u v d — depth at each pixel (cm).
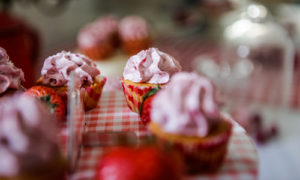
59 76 42
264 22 104
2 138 29
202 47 115
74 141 34
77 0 148
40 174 29
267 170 64
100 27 96
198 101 32
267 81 95
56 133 31
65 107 41
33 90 40
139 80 42
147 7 157
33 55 84
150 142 34
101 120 43
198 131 32
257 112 80
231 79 94
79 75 43
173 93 33
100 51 89
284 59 101
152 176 27
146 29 100
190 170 33
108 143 37
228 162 35
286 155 67
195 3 144
